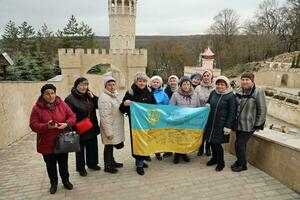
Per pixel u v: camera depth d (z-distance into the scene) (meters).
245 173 6.31
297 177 5.45
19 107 10.20
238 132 6.39
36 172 6.65
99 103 6.16
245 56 72.62
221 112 6.26
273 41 72.44
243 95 6.14
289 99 29.39
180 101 6.83
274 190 5.54
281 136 6.34
